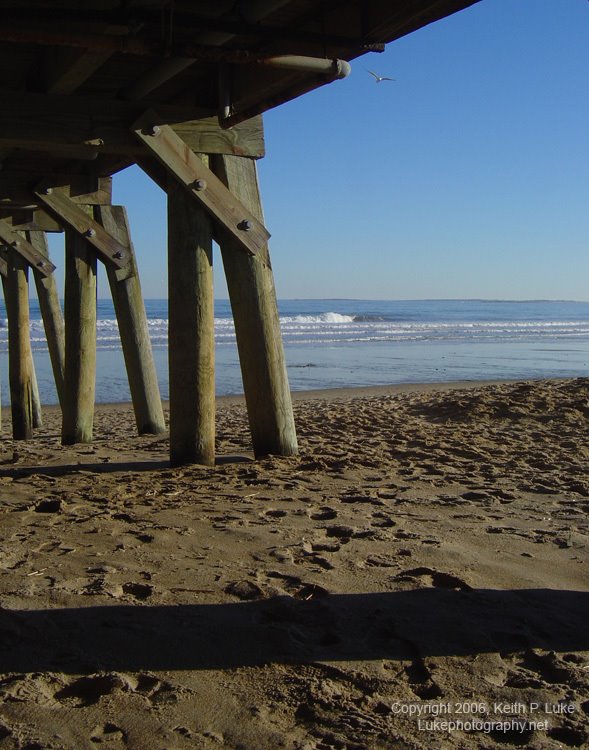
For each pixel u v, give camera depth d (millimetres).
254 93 5230
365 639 2768
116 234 8461
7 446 8406
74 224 8211
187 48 4055
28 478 5617
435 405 9633
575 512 4543
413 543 3891
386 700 2367
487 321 62250
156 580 3334
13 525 4227
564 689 2439
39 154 7332
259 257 5969
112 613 2963
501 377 20719
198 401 5922
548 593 3225
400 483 5383
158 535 4020
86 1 4215
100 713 2277
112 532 4082
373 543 3893
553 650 2691
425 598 3141
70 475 5742
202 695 2381
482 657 2641
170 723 2229
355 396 15398
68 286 8461
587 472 5734
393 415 9438
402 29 4250
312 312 75250
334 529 4164
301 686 2436
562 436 7438
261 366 6156
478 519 4391
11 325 10188
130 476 5664
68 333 8500
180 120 5590
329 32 4668
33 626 2840
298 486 5242
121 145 5457
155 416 8883
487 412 8773
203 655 2637
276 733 2184
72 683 2449
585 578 3420
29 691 2379
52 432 10867
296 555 3699
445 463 6137
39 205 8336
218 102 5516
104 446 7941
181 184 5578
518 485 5309
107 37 3973
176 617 2936
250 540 3941
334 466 5953
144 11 4051
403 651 2684
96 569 3469
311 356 27312
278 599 3102
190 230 5750
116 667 2547
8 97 5195
